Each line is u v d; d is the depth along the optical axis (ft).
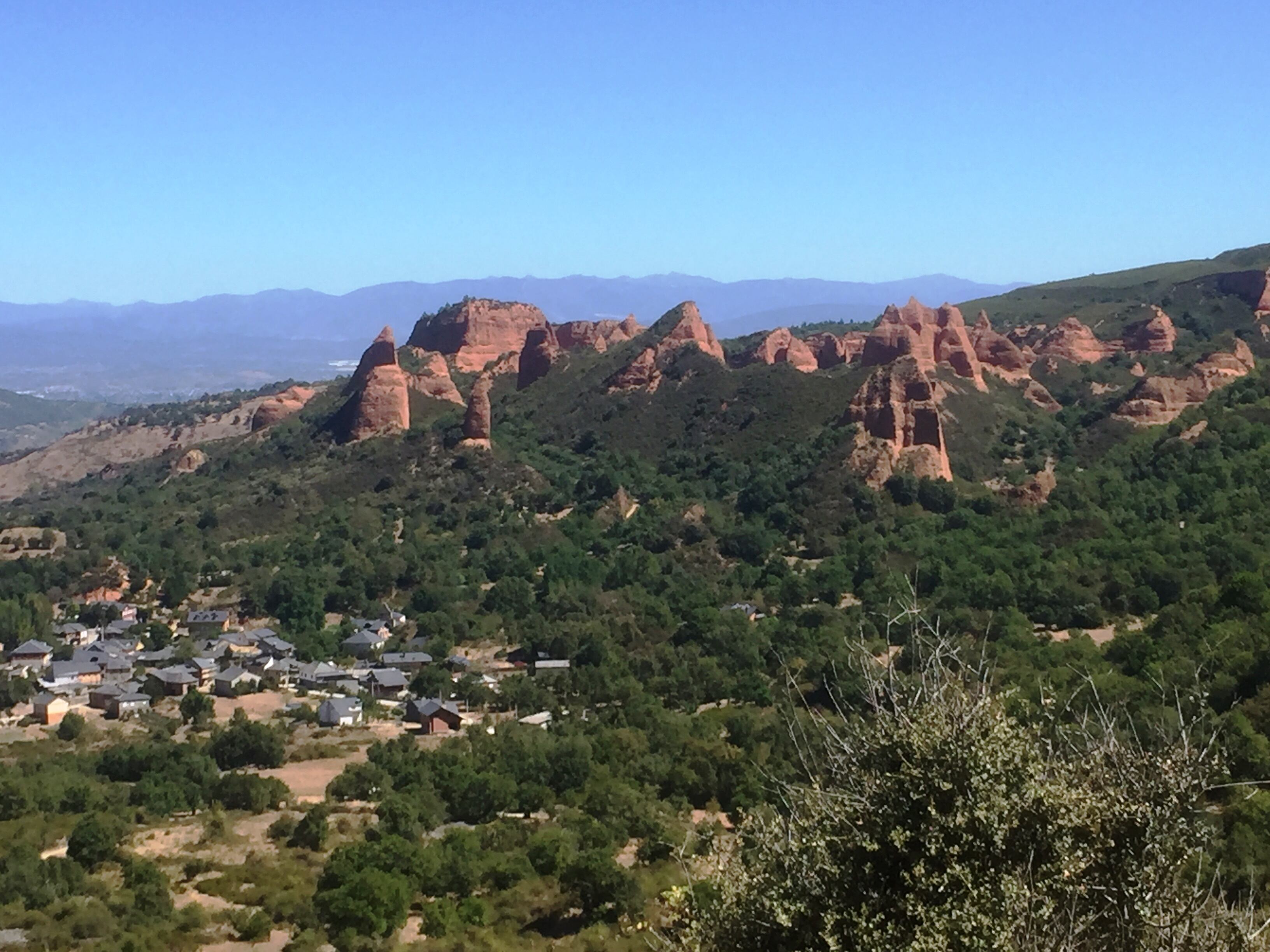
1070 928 41.98
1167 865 44.60
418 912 152.66
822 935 43.32
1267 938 44.62
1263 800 73.51
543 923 142.41
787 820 48.14
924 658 50.01
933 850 42.73
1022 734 45.85
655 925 125.70
